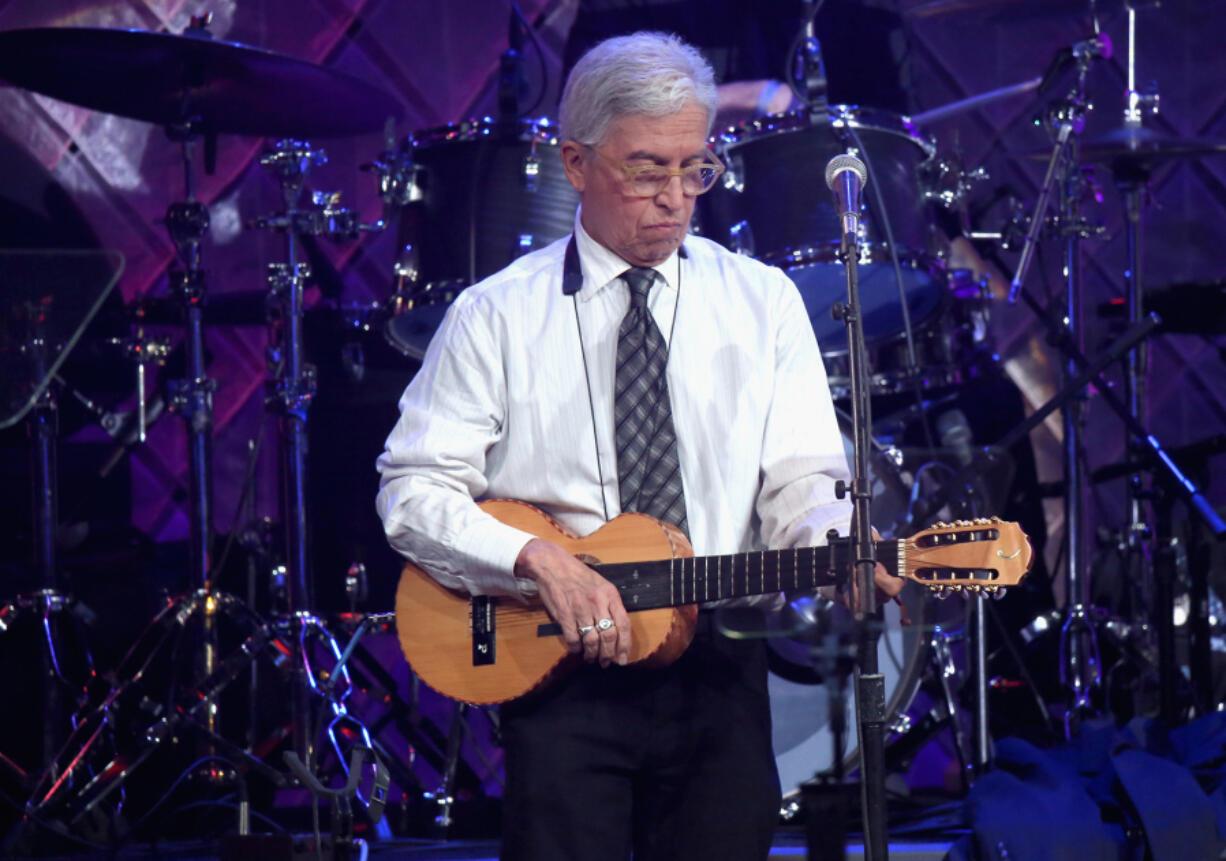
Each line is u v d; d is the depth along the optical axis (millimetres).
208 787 12422
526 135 12047
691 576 6527
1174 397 15969
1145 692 12703
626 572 6617
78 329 8289
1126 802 9352
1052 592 14578
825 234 11523
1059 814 9227
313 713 12320
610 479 7008
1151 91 14391
